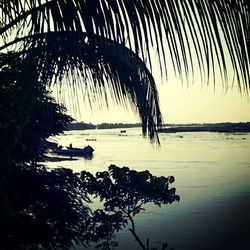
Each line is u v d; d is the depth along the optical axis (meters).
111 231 10.36
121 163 87.06
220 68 1.46
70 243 7.73
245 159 97.00
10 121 2.90
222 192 48.91
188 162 90.62
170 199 11.10
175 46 1.54
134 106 3.77
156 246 26.58
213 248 25.66
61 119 6.81
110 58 3.15
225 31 1.46
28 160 6.49
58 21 2.11
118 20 1.70
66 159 90.94
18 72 2.92
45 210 7.08
